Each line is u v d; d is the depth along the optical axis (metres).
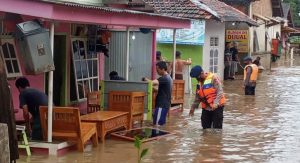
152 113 14.76
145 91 14.12
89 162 10.06
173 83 16.88
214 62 28.67
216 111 13.61
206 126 13.79
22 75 12.99
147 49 19.77
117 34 18.70
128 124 13.06
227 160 10.61
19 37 9.77
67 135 10.63
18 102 12.88
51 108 10.48
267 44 46.78
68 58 15.16
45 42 9.94
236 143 12.31
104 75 18.77
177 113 16.84
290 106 19.30
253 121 15.66
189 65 22.41
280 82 29.67
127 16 13.23
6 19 11.59
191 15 26.12
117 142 11.97
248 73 22.62
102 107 13.78
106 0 17.20
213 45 28.39
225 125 14.80
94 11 11.27
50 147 10.46
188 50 26.84
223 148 11.72
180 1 26.59
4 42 12.38
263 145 12.16
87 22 11.17
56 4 9.76
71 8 10.27
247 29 33.00
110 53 18.80
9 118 7.34
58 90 15.18
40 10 9.56
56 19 9.89
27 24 9.85
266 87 26.70
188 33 26.69
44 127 10.62
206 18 26.05
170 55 26.41
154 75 20.12
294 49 70.06
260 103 20.09
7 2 9.05
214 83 13.59
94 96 14.93
